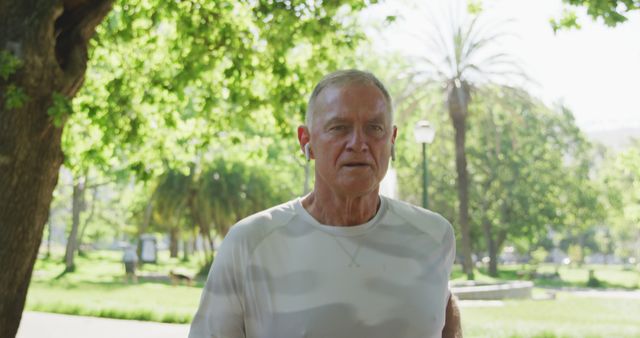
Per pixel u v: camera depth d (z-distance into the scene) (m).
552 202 50.47
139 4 9.61
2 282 6.02
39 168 6.11
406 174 45.69
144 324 14.39
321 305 1.91
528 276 48.19
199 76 9.85
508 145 47.41
